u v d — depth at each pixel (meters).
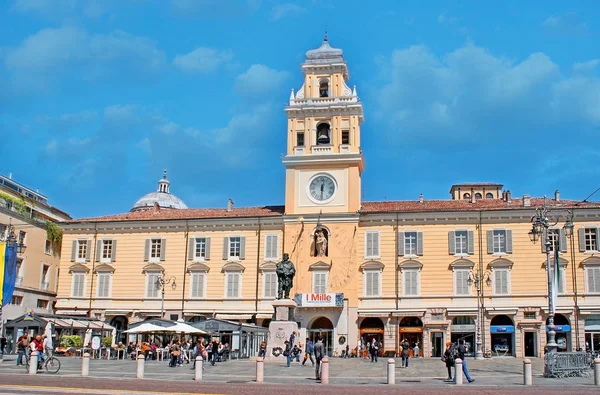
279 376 43.84
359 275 78.94
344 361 65.31
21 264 89.81
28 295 90.88
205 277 82.56
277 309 60.50
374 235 79.75
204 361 56.66
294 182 82.62
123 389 32.38
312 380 41.44
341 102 83.69
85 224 87.00
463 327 75.56
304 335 77.31
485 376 45.16
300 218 81.06
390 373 38.91
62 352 69.38
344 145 82.56
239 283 81.56
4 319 84.94
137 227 85.88
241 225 83.25
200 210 89.06
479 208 78.19
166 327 61.69
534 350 73.75
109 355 66.81
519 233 76.81
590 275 74.06
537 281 75.31
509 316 75.06
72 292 85.44
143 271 84.25
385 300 77.81
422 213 79.12
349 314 77.31
